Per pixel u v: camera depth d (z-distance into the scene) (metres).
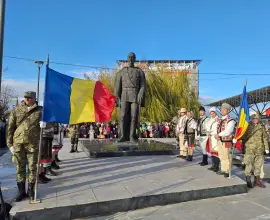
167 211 4.42
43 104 4.38
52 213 3.93
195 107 29.14
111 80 28.66
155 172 6.34
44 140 5.31
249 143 6.14
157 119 26.91
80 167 6.87
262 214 4.37
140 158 8.47
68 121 4.72
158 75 29.17
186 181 5.54
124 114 10.69
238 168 8.20
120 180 5.52
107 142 12.24
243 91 6.23
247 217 4.24
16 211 3.79
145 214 4.29
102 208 4.23
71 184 5.17
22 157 4.45
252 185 6.12
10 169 7.54
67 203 4.10
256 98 23.75
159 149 9.40
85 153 9.70
